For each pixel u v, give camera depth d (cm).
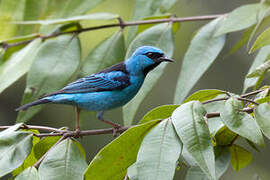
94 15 745
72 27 777
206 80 1258
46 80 711
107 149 477
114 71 852
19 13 841
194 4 1328
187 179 544
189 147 430
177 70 1318
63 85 712
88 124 1249
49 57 728
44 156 525
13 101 1307
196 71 693
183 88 682
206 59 704
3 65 743
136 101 689
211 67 1265
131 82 851
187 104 463
